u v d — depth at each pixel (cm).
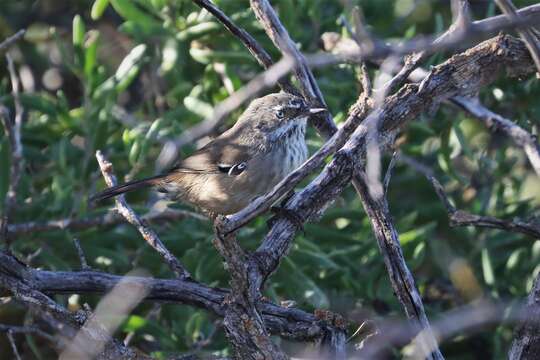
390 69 706
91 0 1484
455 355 1257
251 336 766
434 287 1340
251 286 820
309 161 751
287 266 1123
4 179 1196
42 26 1496
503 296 1277
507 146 1334
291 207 875
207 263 1144
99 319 866
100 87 1258
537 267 1230
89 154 1259
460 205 1360
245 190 1129
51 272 897
